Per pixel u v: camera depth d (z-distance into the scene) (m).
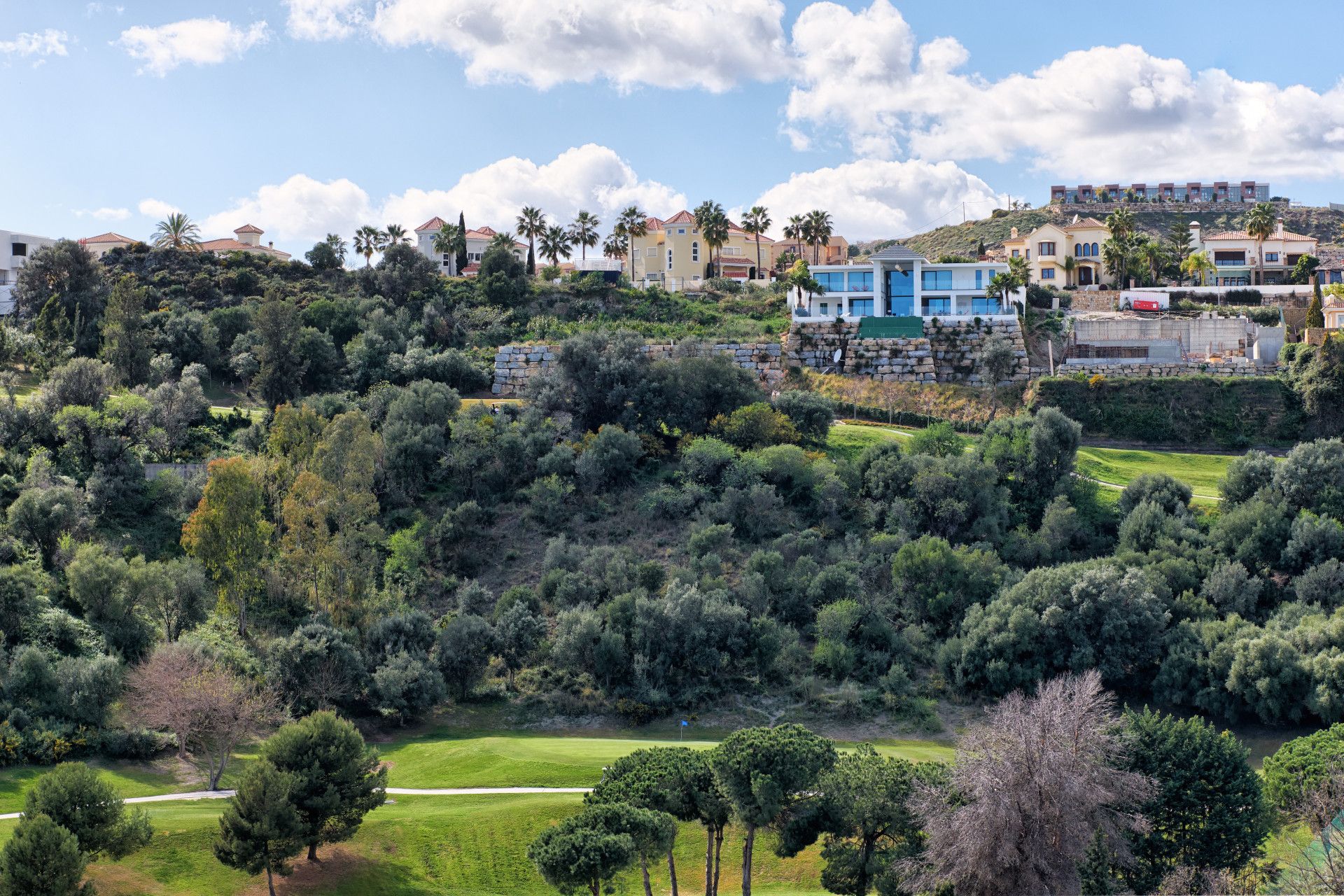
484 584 94.56
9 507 87.50
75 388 106.31
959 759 47.81
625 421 115.25
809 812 50.28
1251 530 91.56
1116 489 107.44
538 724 80.06
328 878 54.03
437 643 84.38
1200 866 52.16
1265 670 76.19
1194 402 126.38
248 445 109.25
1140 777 47.91
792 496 104.06
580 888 51.59
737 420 112.00
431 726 79.31
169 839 54.41
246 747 71.50
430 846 57.19
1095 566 88.44
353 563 87.56
